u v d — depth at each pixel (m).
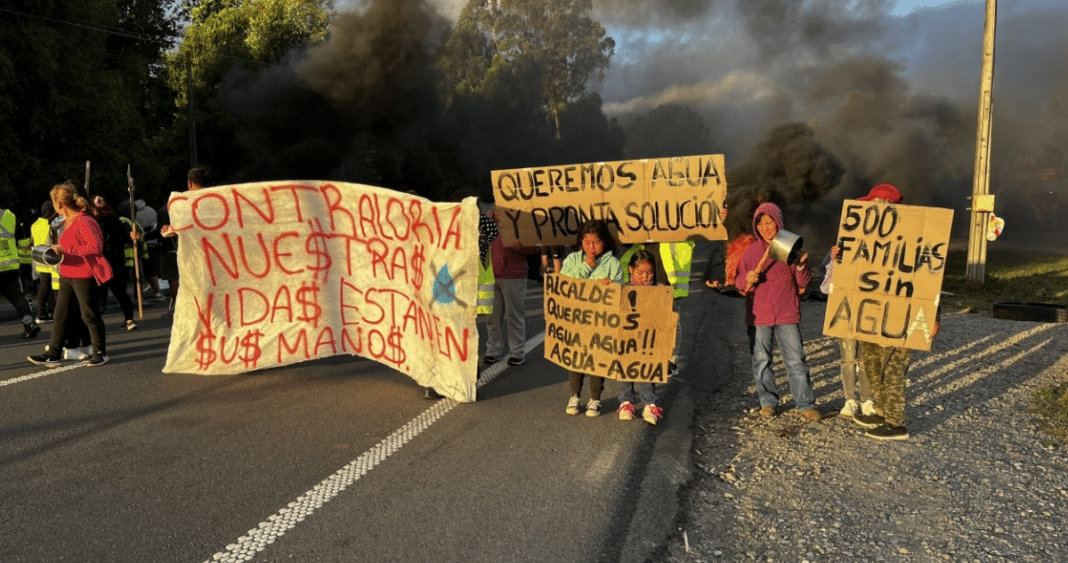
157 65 38.72
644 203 5.91
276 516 3.81
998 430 5.28
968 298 12.61
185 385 6.32
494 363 7.23
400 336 6.39
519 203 6.02
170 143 37.16
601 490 4.14
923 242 4.93
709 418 5.56
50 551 3.45
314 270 6.64
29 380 6.47
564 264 5.51
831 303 5.13
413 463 4.54
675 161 5.79
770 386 5.58
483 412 5.59
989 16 13.70
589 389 6.07
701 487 4.27
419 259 6.04
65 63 19.55
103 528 3.68
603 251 5.45
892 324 4.99
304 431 5.14
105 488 4.16
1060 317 9.73
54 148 20.02
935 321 4.90
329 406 5.73
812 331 8.94
